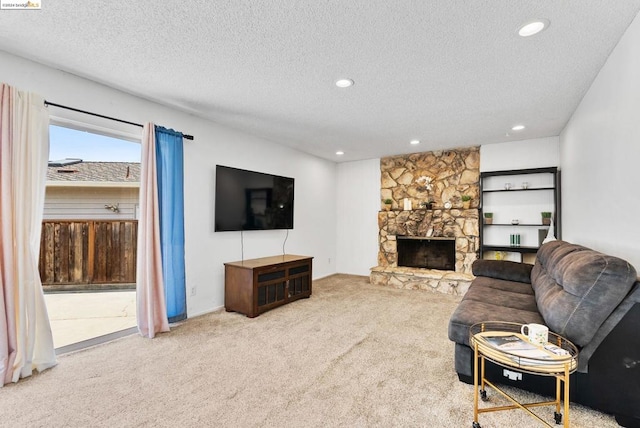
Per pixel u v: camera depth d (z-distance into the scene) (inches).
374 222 237.0
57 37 79.9
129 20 72.6
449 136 174.4
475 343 67.1
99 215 155.0
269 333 118.3
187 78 103.2
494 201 193.5
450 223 199.5
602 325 66.1
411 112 134.8
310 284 174.6
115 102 112.0
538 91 112.3
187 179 137.3
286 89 111.3
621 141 79.7
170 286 125.4
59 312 138.5
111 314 136.6
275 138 179.2
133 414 68.9
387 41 80.7
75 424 65.5
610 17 70.4
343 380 84.0
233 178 154.5
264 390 78.9
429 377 85.7
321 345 107.3
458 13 69.1
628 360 64.3
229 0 65.1
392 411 70.4
